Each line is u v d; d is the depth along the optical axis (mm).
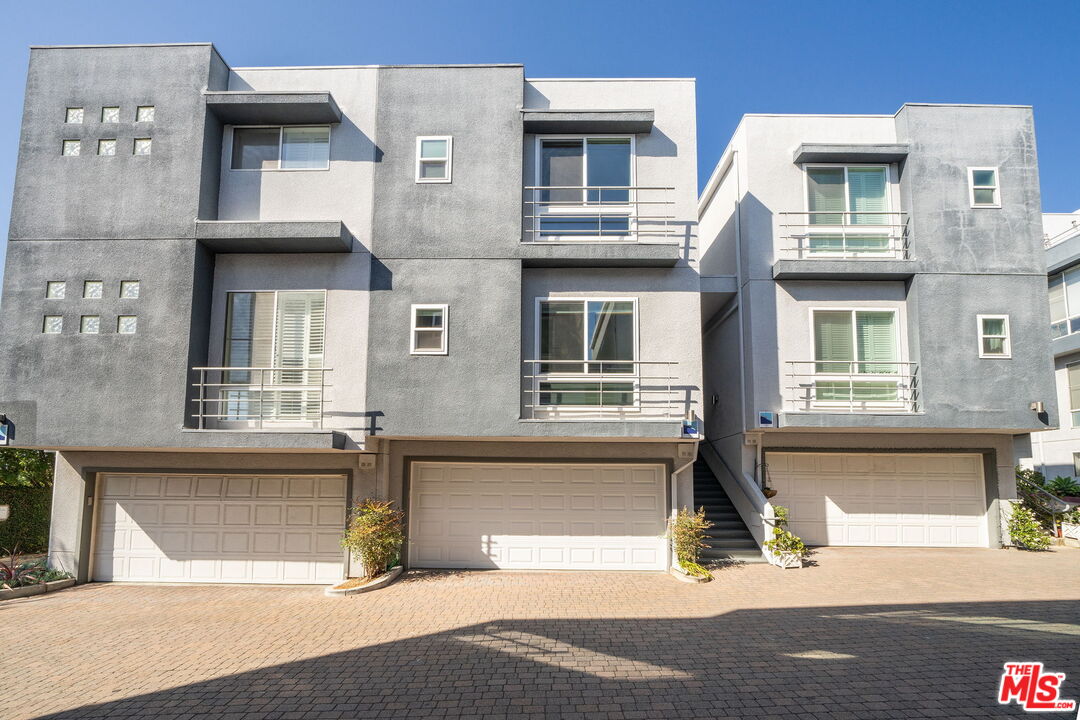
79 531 13102
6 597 11641
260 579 13133
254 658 8234
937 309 13930
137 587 12750
